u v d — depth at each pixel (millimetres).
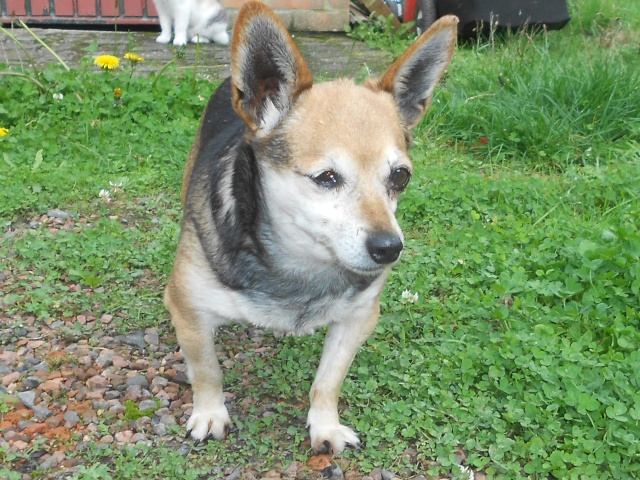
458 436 1024
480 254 1297
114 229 1349
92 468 960
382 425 1042
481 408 1046
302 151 947
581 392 1044
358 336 1021
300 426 1047
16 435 1005
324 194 941
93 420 1033
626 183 1468
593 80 1772
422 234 1388
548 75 1818
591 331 1142
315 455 1015
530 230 1341
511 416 1025
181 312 1000
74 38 2549
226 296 980
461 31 2379
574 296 1208
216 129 1134
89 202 1447
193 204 1020
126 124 1689
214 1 2648
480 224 1357
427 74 1024
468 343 1131
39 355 1117
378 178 946
